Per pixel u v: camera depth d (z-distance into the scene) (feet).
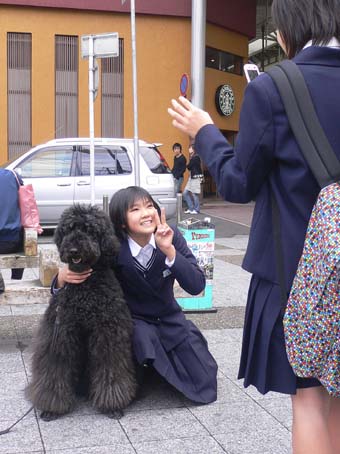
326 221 5.92
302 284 6.16
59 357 11.48
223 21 70.95
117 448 10.28
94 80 28.60
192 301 19.65
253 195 6.75
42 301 15.15
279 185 6.56
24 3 59.36
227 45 73.00
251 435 10.89
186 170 65.31
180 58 64.34
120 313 11.57
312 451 6.61
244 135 6.48
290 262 6.41
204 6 58.23
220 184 6.80
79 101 61.67
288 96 6.27
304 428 6.69
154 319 12.59
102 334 11.41
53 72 60.95
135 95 36.04
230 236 43.32
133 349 12.00
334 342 6.05
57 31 60.80
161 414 11.76
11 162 40.57
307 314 6.07
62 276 11.61
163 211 12.52
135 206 12.00
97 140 41.01
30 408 11.86
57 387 11.42
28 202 16.34
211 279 19.71
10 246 16.30
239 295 22.79
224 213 61.11
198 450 10.26
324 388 6.81
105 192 39.96
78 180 40.19
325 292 5.95
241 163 6.52
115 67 62.85
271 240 6.62
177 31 64.03
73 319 11.40
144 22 63.10
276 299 6.57
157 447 10.36
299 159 6.26
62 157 40.63
